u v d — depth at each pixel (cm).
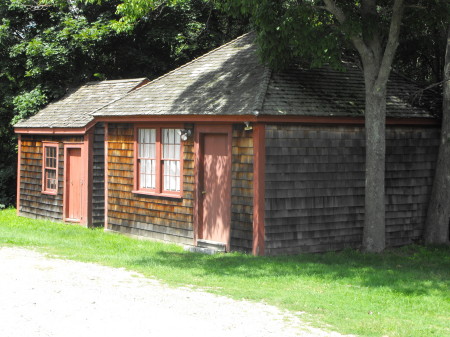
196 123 1506
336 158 1456
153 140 1648
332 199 1452
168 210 1598
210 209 1488
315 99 1427
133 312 830
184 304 889
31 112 2269
